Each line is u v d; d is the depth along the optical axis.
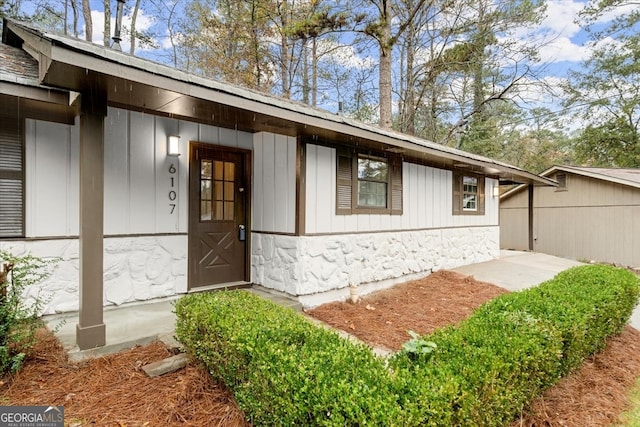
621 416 2.70
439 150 6.34
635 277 4.60
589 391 2.99
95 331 2.97
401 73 15.80
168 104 3.36
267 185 5.15
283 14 14.31
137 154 4.28
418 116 16.50
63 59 2.34
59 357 2.80
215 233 5.00
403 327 4.18
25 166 3.58
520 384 2.12
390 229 6.16
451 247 7.77
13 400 2.28
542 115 17.30
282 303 4.53
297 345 2.10
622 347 4.02
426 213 7.07
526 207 13.02
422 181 6.97
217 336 2.34
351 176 5.42
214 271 5.00
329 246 5.05
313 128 4.35
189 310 2.73
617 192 10.62
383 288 5.95
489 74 14.98
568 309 2.96
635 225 10.24
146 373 2.62
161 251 4.47
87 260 2.96
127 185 4.20
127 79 2.64
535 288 3.71
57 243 3.76
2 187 3.47
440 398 1.58
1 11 11.09
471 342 2.21
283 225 4.90
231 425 2.10
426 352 1.96
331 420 1.50
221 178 5.07
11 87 3.08
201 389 2.43
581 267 5.00
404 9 13.64
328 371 1.75
